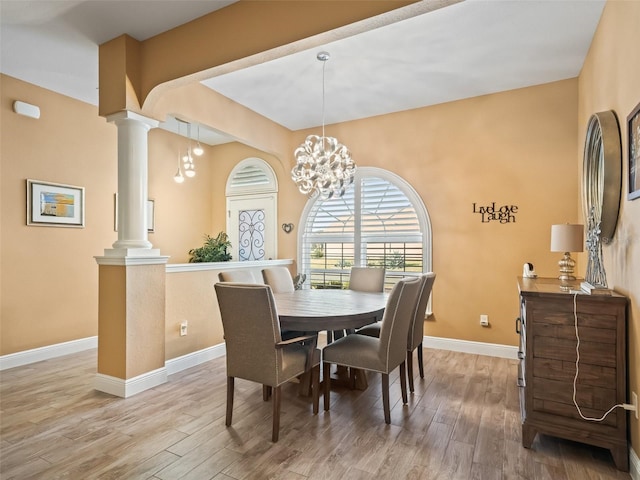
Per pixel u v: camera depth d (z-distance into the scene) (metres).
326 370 2.74
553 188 3.83
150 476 1.96
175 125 5.29
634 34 1.98
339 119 4.98
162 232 5.44
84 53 3.33
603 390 2.08
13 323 3.76
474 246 4.20
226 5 2.68
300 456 2.14
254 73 3.66
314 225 5.28
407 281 2.61
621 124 2.24
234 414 2.68
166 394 3.06
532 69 3.57
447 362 3.87
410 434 2.39
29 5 2.63
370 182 4.88
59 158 4.16
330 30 2.30
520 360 2.78
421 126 4.51
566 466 2.06
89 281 4.43
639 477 1.86
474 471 2.01
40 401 2.90
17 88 3.80
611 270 2.43
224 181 6.10
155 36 3.06
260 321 2.31
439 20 2.78
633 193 1.92
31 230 3.91
